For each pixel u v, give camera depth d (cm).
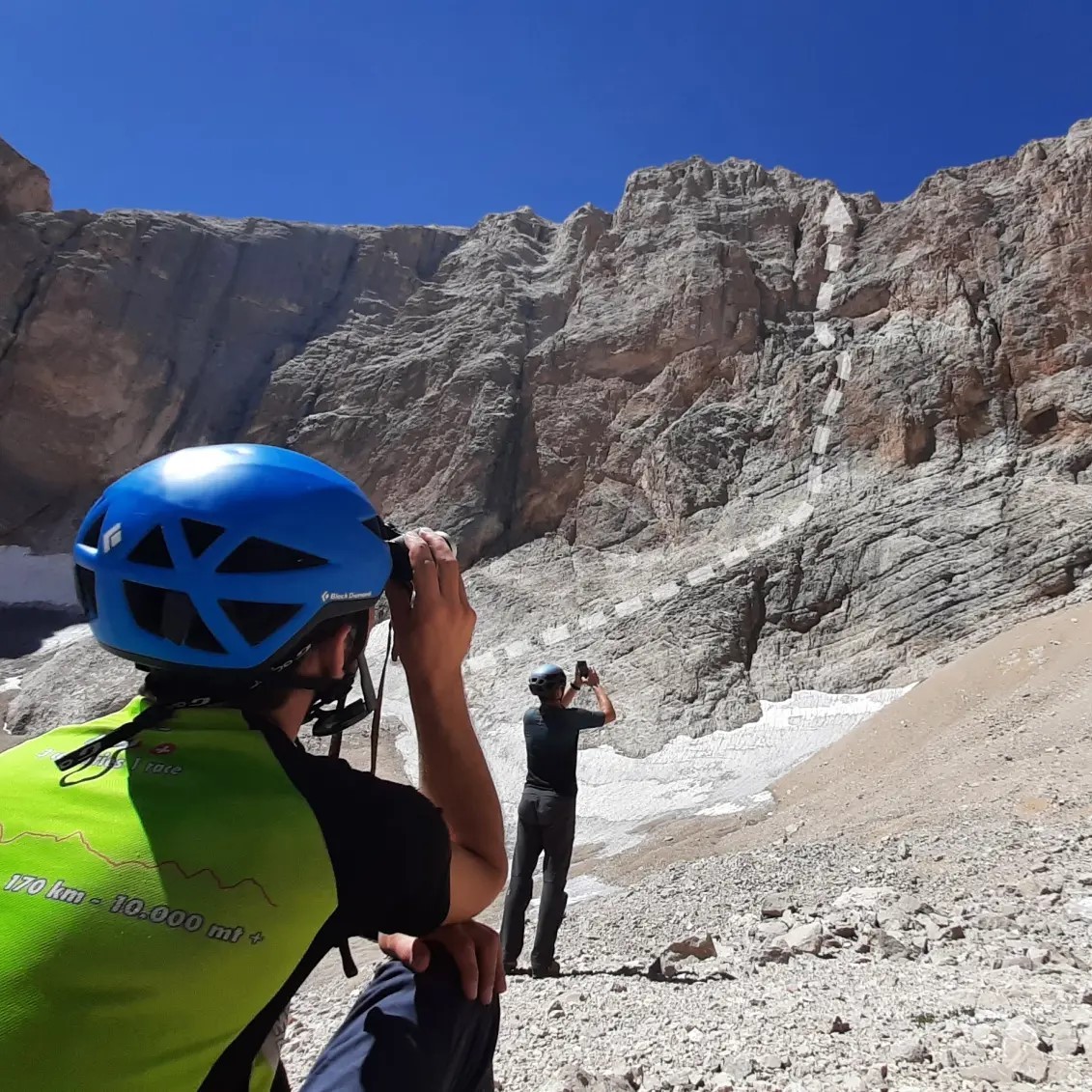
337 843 118
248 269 5322
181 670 134
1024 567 2698
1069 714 1318
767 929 606
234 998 107
